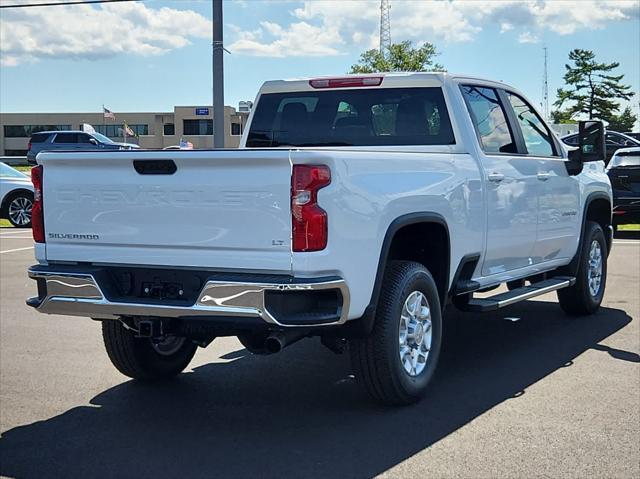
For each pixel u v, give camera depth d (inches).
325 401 215.8
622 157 581.9
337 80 260.8
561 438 183.8
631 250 521.7
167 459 176.1
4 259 507.2
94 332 301.4
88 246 196.1
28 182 755.4
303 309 176.6
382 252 191.6
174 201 183.5
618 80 3255.4
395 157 199.9
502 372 240.7
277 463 172.4
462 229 226.2
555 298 365.1
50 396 222.7
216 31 796.6
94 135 1389.0
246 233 176.7
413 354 210.1
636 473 163.8
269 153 172.9
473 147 239.1
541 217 273.6
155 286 189.3
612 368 243.3
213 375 243.9
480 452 175.9
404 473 165.2
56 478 166.2
